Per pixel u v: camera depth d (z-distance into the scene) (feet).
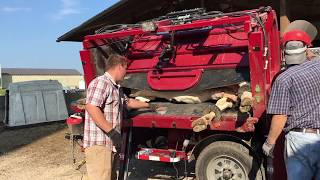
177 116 19.21
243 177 18.26
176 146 20.76
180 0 40.75
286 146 13.35
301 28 13.70
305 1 37.83
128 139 20.54
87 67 22.65
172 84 21.26
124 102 18.51
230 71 19.85
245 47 19.88
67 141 35.91
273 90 13.09
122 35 21.08
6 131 44.80
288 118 13.11
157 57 22.47
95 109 15.37
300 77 12.75
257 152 17.87
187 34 21.84
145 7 42.11
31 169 27.20
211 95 20.13
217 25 19.17
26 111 47.44
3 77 250.37
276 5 38.09
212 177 19.02
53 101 49.52
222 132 18.85
